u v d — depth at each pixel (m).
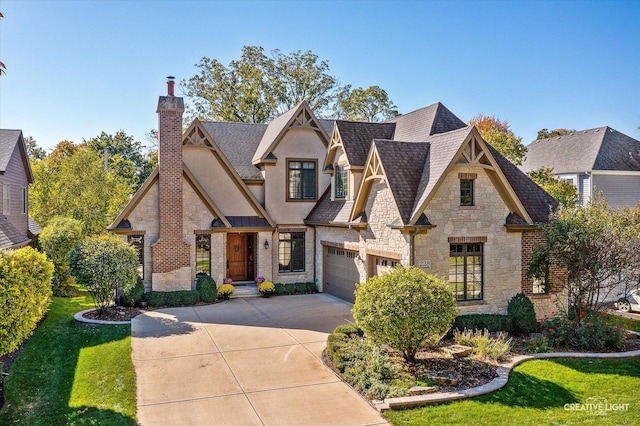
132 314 18.78
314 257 24.86
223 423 9.61
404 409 10.11
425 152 17.70
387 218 17.30
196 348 14.34
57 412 9.75
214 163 23.41
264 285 22.83
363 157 20.36
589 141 36.19
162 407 10.31
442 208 16.19
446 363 12.76
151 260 21.25
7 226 22.45
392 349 13.80
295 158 24.66
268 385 11.58
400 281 12.64
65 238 23.22
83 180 30.25
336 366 12.54
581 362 13.19
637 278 15.20
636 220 15.62
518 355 13.61
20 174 26.61
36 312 12.78
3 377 11.53
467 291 16.67
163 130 21.25
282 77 42.88
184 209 21.91
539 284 17.67
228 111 41.72
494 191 16.89
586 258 15.31
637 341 15.55
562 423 9.57
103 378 11.66
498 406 10.27
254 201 23.70
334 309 19.80
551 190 27.20
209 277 22.02
